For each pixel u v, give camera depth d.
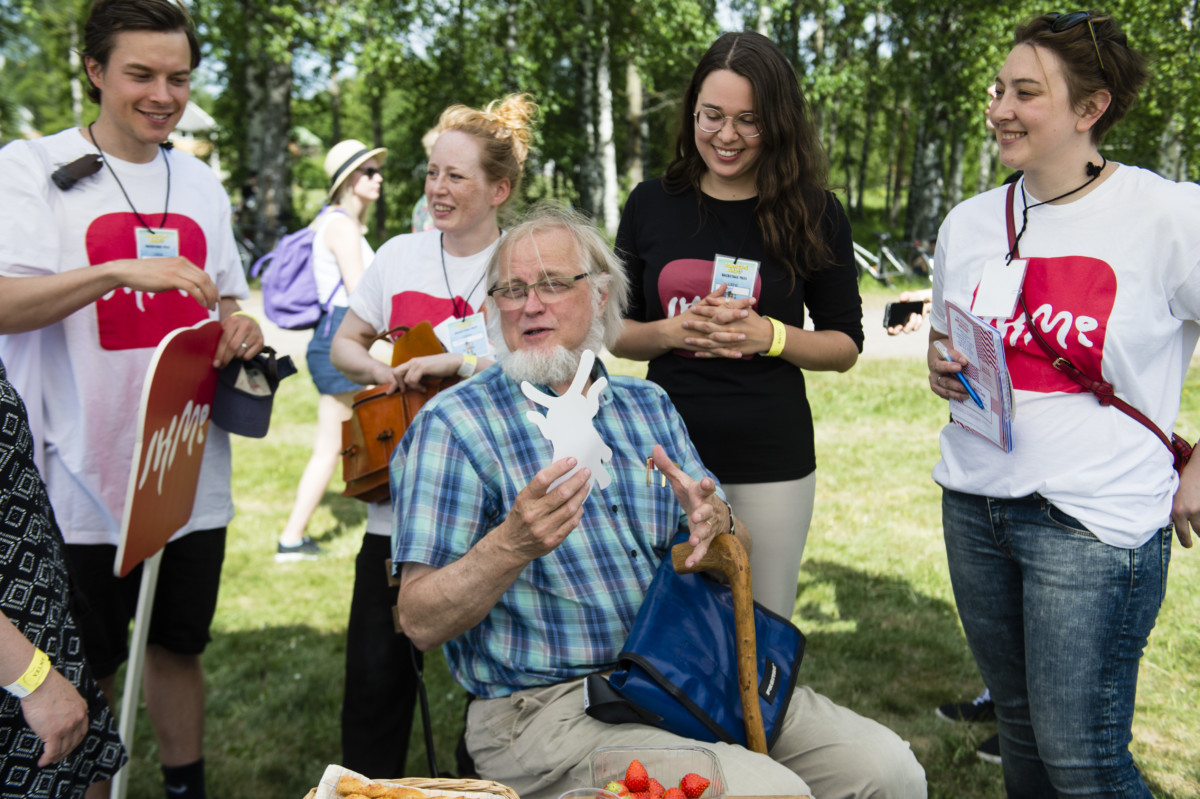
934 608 4.20
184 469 2.46
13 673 1.64
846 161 32.41
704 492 1.78
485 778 1.96
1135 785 2.01
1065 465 1.98
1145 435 1.96
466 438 1.93
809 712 1.94
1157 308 1.92
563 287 1.97
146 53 2.33
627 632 1.96
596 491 2.01
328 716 3.47
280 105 17.69
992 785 2.91
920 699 3.44
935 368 2.21
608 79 20.16
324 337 4.68
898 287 16.16
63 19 19.69
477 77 19.06
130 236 2.49
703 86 2.41
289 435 7.50
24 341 2.38
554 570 1.92
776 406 2.53
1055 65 1.89
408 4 17.36
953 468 2.20
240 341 2.62
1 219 2.27
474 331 2.69
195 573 2.71
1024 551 2.05
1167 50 14.75
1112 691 1.98
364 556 2.63
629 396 2.15
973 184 33.56
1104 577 1.94
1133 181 1.94
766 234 2.48
